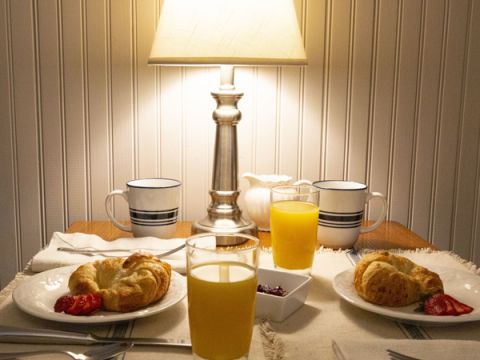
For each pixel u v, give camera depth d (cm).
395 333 79
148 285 81
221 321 68
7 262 146
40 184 142
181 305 87
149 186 125
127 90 139
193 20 108
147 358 71
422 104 143
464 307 82
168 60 109
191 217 145
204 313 68
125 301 80
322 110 141
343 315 85
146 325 80
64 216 144
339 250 118
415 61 140
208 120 141
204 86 139
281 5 110
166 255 105
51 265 101
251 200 129
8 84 137
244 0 108
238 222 120
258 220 130
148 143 141
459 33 140
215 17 108
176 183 128
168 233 123
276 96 140
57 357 70
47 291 89
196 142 142
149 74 138
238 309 68
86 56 137
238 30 108
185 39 108
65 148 141
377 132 143
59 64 137
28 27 135
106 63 137
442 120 144
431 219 149
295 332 79
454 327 81
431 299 83
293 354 72
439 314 81
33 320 81
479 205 149
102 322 77
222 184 121
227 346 68
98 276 88
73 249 107
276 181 129
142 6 135
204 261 70
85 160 141
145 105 140
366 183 145
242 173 144
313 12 137
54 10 135
